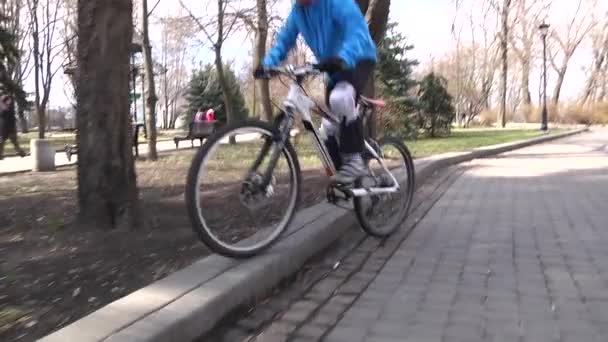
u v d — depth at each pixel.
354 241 5.62
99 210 4.79
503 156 15.45
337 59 4.19
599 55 56.94
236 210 4.21
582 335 3.46
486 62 49.34
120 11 4.67
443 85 27.17
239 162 4.12
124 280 3.75
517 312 3.82
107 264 4.05
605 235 5.86
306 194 7.27
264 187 4.21
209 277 3.67
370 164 5.24
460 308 3.90
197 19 20.50
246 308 3.70
